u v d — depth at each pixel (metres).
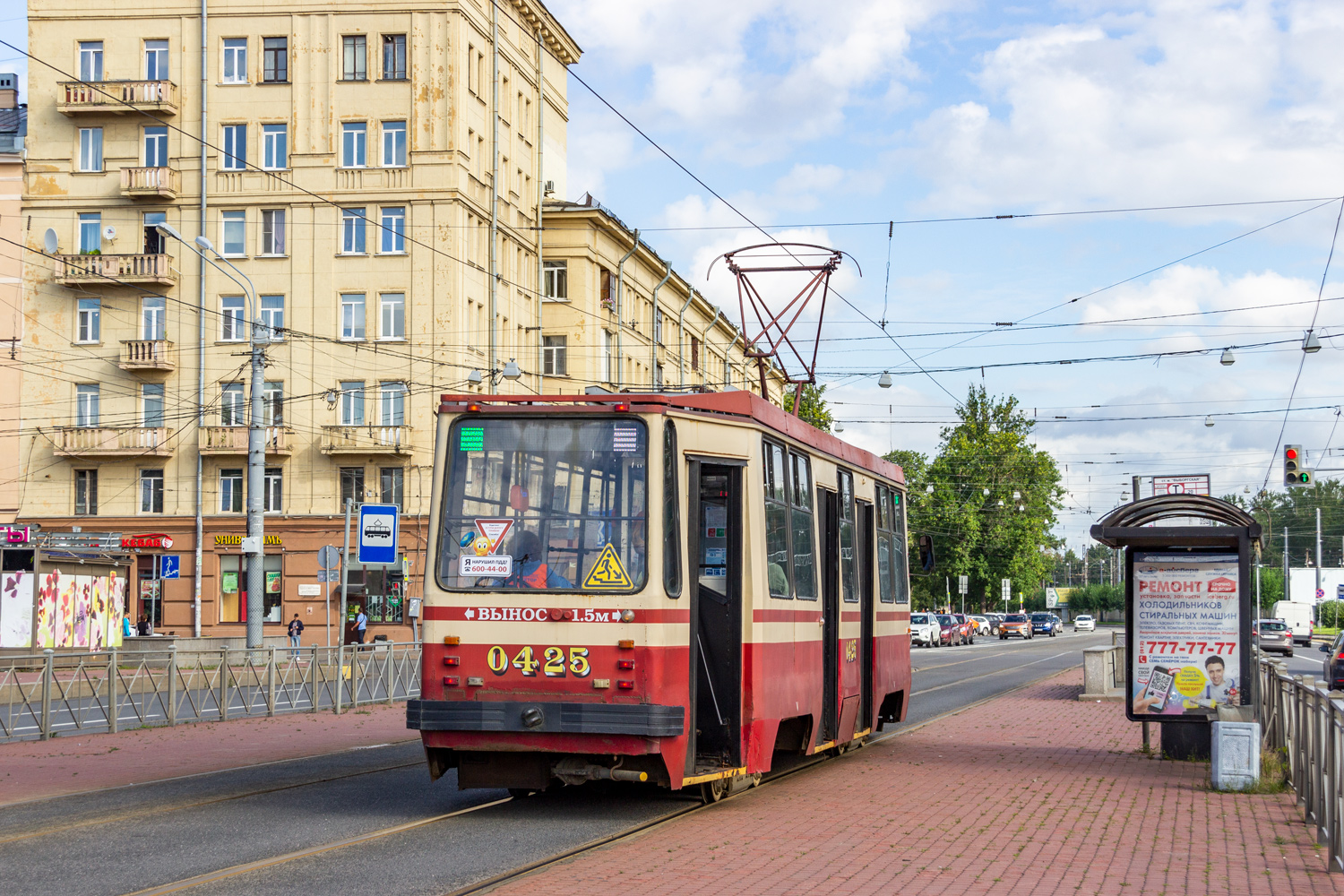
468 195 47.94
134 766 15.21
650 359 60.34
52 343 49.56
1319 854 9.70
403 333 47.47
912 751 17.09
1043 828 10.82
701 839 10.16
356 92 47.78
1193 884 8.57
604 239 55.25
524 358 52.44
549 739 10.64
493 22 49.91
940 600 96.88
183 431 48.78
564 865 9.02
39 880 8.45
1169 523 15.84
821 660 14.05
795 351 19.47
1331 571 85.88
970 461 89.12
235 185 48.34
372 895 8.01
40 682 18.48
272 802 12.11
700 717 11.66
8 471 49.44
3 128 51.66
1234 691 15.38
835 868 8.99
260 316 48.28
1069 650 59.09
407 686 28.00
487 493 11.12
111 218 49.19
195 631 48.16
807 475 14.05
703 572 11.81
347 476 48.03
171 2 48.66
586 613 10.73
